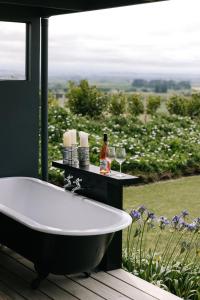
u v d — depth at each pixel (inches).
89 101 367.9
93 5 216.5
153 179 312.8
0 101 237.9
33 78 246.2
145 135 346.0
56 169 309.7
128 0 195.8
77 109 368.8
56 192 210.7
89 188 203.3
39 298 171.5
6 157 241.8
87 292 176.6
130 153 331.9
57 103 375.2
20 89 243.0
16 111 242.7
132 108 363.9
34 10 242.7
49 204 213.8
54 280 185.9
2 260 204.7
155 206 284.5
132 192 306.0
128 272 195.3
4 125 240.1
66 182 217.8
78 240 164.9
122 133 352.5
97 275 191.2
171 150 327.6
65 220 203.6
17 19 238.1
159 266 199.6
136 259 210.8
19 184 232.7
